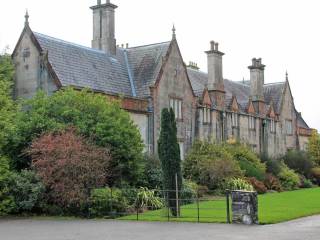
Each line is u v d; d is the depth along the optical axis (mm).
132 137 26422
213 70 42625
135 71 36625
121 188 24859
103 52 36062
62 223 19922
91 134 25031
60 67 31188
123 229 17547
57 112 25875
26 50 31719
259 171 37938
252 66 49875
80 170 22484
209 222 19078
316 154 52219
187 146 38000
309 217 20344
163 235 15836
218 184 32688
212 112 41375
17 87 31812
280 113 53469
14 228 18500
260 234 15609
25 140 25344
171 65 36844
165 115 21938
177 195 21031
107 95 31688
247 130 46906
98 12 36938
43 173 22828
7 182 23062
